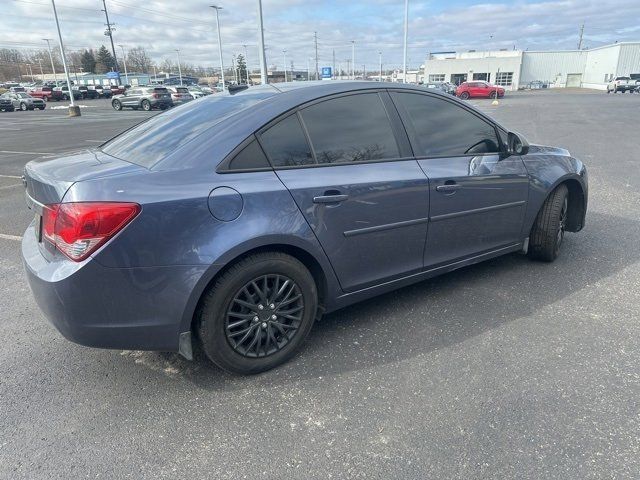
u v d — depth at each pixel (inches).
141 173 98.6
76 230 90.7
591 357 115.5
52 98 2210.9
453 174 136.4
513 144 151.3
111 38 2549.2
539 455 86.1
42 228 102.9
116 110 1502.2
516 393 103.1
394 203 124.7
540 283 158.1
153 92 1444.4
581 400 100.3
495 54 2997.0
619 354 116.6
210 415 99.6
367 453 88.1
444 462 85.4
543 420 94.8
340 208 115.6
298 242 109.9
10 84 3324.3
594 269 168.7
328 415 98.5
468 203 141.9
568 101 1419.8
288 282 111.8
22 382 111.5
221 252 99.4
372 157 124.2
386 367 114.3
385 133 128.0
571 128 661.3
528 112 983.0
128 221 92.1
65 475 84.5
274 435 93.4
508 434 91.4
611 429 91.9
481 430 92.7
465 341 124.3
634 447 87.4
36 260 100.6
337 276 120.6
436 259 140.6
